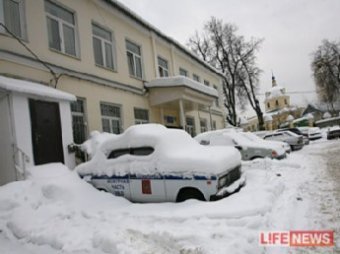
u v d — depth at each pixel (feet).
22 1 30.32
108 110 41.22
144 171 19.43
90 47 38.91
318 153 47.70
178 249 11.89
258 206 15.49
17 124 23.32
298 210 17.26
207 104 55.93
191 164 17.99
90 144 30.42
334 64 139.23
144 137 20.33
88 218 16.83
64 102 28.43
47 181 21.35
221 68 105.60
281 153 37.83
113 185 20.84
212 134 40.93
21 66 28.71
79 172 22.76
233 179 19.93
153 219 15.40
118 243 12.60
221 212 14.90
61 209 18.25
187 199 18.26
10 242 15.38
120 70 44.42
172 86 46.60
